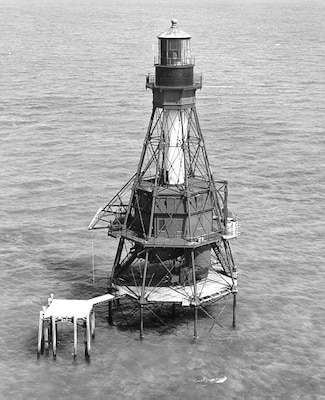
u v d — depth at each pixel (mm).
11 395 51188
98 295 65688
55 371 53812
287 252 75000
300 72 199250
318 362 55406
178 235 58000
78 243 77500
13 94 161375
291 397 51188
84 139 120812
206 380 52938
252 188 95625
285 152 113500
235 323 60469
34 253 74625
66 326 58969
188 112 59844
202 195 58375
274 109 145875
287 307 63594
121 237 59031
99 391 51625
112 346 56844
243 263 71938
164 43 57031
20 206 87938
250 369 54375
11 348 56844
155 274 61438
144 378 53062
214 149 114625
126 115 139500
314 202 90688
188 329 59562
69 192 93250
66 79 183375
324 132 126250
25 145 116375
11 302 64125
